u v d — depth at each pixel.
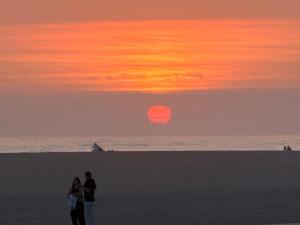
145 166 120.94
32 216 68.44
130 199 81.69
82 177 104.12
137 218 66.75
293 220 65.00
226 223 63.34
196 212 70.81
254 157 138.38
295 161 131.38
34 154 146.25
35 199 81.75
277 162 129.25
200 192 88.31
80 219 58.00
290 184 97.19
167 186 94.69
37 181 99.94
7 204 77.38
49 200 80.69
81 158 134.25
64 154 144.50
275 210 72.19
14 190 90.38
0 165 121.38
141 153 144.75
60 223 63.81
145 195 85.38
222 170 115.69
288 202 78.75
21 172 111.38
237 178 104.62
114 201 79.81
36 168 117.12
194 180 102.06
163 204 77.12
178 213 70.06
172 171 113.75
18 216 68.44
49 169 115.56
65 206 75.62
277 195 85.25
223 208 73.81
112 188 92.44
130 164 123.94
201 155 141.62
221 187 93.75
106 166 120.50
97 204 77.12
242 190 90.31
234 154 145.50
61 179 102.19
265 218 66.38
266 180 102.12
